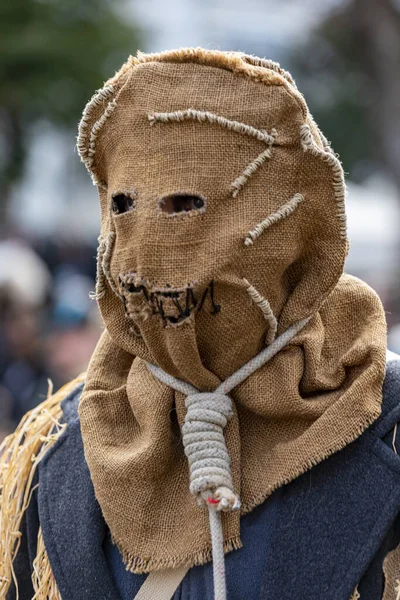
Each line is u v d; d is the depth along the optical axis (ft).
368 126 68.23
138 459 7.33
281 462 7.14
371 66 51.96
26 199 80.79
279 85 7.06
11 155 71.87
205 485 6.99
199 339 7.23
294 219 7.11
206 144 6.98
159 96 7.08
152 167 7.06
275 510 7.22
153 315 7.09
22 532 8.67
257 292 7.05
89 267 53.31
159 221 6.97
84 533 7.71
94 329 20.94
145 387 7.57
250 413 7.52
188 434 7.21
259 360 7.26
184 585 7.28
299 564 7.02
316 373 7.23
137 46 62.64
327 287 7.27
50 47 58.13
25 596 8.63
